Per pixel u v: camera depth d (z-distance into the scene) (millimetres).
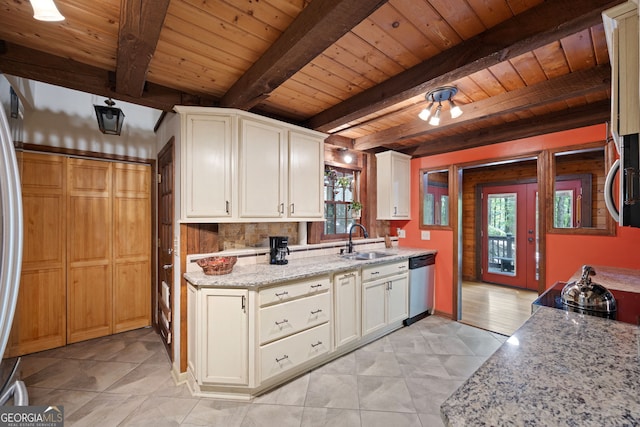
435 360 2541
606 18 1000
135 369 2389
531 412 634
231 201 2230
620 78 974
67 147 2766
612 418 609
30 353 2621
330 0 1213
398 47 1690
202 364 2010
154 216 3281
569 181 4285
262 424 1762
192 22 1468
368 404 1948
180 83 2133
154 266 3258
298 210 2670
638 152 955
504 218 5176
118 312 3102
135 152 3162
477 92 2260
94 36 1584
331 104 2527
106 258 3027
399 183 3820
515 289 4934
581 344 984
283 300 2170
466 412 639
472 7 1368
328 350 2467
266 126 2443
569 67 1886
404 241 4074
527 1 1336
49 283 2715
